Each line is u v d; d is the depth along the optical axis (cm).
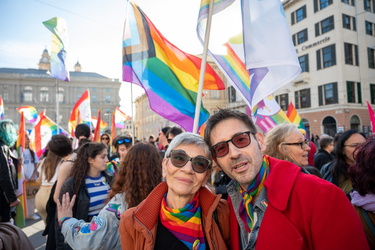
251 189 137
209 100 2933
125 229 146
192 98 351
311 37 2212
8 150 350
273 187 129
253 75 256
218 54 291
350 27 2062
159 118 4150
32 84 6206
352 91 2028
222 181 270
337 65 2014
